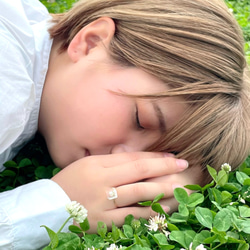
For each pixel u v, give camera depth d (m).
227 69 0.53
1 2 0.54
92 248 0.41
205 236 0.43
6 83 0.51
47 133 0.58
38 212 0.46
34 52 0.57
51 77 0.57
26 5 0.68
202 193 0.49
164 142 0.51
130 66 0.53
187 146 0.52
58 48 0.60
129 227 0.45
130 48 0.53
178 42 0.52
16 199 0.47
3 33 0.53
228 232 0.44
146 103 0.50
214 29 0.54
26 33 0.56
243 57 0.55
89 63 0.55
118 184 0.49
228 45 0.54
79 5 0.61
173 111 0.50
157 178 0.51
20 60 0.53
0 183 0.57
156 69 0.51
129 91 0.51
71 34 0.59
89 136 0.53
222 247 0.44
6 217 0.45
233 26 0.56
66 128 0.55
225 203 0.48
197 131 0.51
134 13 0.55
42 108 0.57
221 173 0.50
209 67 0.52
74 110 0.54
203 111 0.51
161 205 0.49
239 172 0.53
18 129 0.53
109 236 0.44
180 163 0.51
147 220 0.48
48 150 0.58
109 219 0.47
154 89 0.51
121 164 0.50
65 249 0.42
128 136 0.52
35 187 0.48
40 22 0.65
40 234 0.46
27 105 0.53
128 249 0.41
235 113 0.53
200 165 0.53
